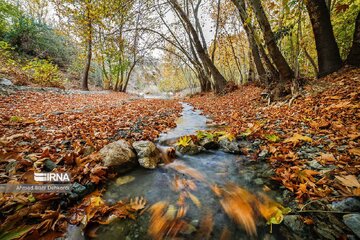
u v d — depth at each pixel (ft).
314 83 17.28
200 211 6.43
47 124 13.26
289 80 18.70
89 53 48.34
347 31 23.27
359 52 17.22
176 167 9.52
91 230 5.45
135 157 9.36
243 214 6.18
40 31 53.42
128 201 6.79
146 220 5.97
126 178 8.17
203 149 11.26
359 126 9.20
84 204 6.23
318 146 8.83
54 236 5.05
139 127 14.65
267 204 6.40
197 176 8.63
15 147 8.55
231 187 7.64
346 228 4.93
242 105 23.25
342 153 7.79
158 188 7.68
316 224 5.23
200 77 56.70
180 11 34.19
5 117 13.15
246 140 11.68
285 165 8.03
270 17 26.76
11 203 5.35
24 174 6.65
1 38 44.37
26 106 18.86
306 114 12.76
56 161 7.95
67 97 29.07
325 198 5.86
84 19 36.68
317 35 19.22
